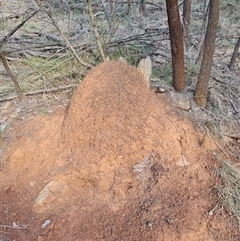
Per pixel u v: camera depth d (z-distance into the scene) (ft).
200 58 9.77
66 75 9.62
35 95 8.98
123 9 14.52
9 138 7.58
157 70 9.61
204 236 5.88
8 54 10.56
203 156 7.19
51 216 6.28
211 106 8.37
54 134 7.47
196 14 13.79
